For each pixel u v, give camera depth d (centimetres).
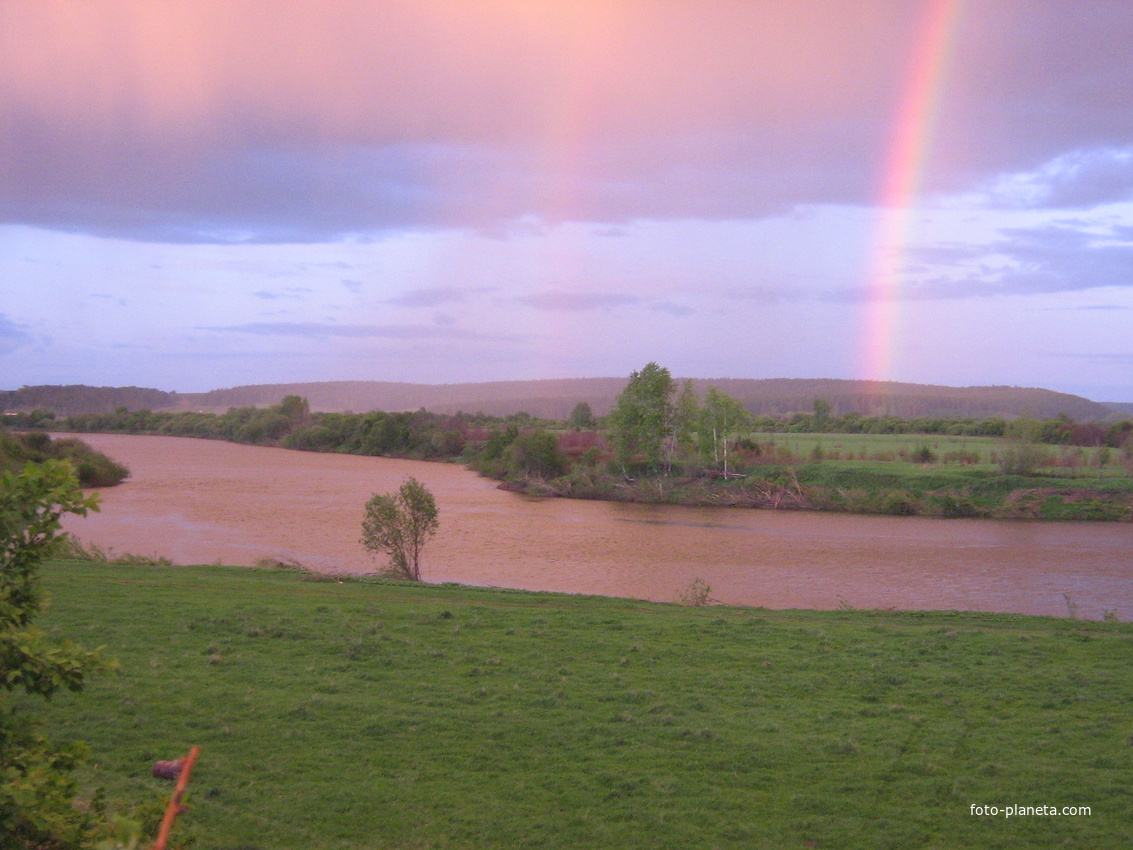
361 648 1770
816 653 1830
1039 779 1177
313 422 16275
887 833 1029
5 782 607
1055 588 3812
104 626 1844
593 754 1259
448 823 1038
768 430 16988
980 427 14588
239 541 4688
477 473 10294
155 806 683
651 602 2567
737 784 1167
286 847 951
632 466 8969
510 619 2095
